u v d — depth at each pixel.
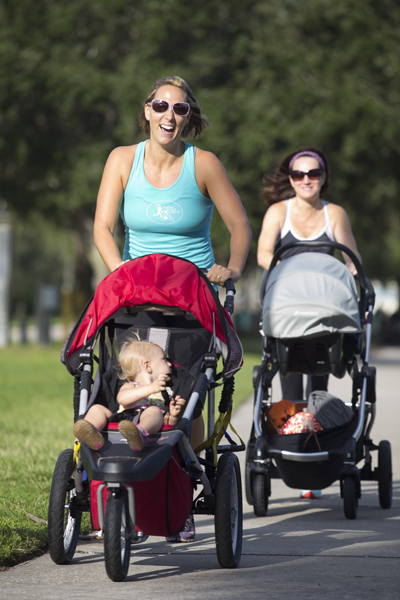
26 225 100.69
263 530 14.29
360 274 15.90
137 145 13.01
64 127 66.62
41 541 12.66
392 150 66.62
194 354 12.15
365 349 16.06
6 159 67.06
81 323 11.64
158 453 10.23
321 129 60.59
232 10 64.62
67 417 27.00
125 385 11.54
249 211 64.75
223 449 12.00
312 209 17.08
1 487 16.27
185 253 13.02
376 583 10.99
